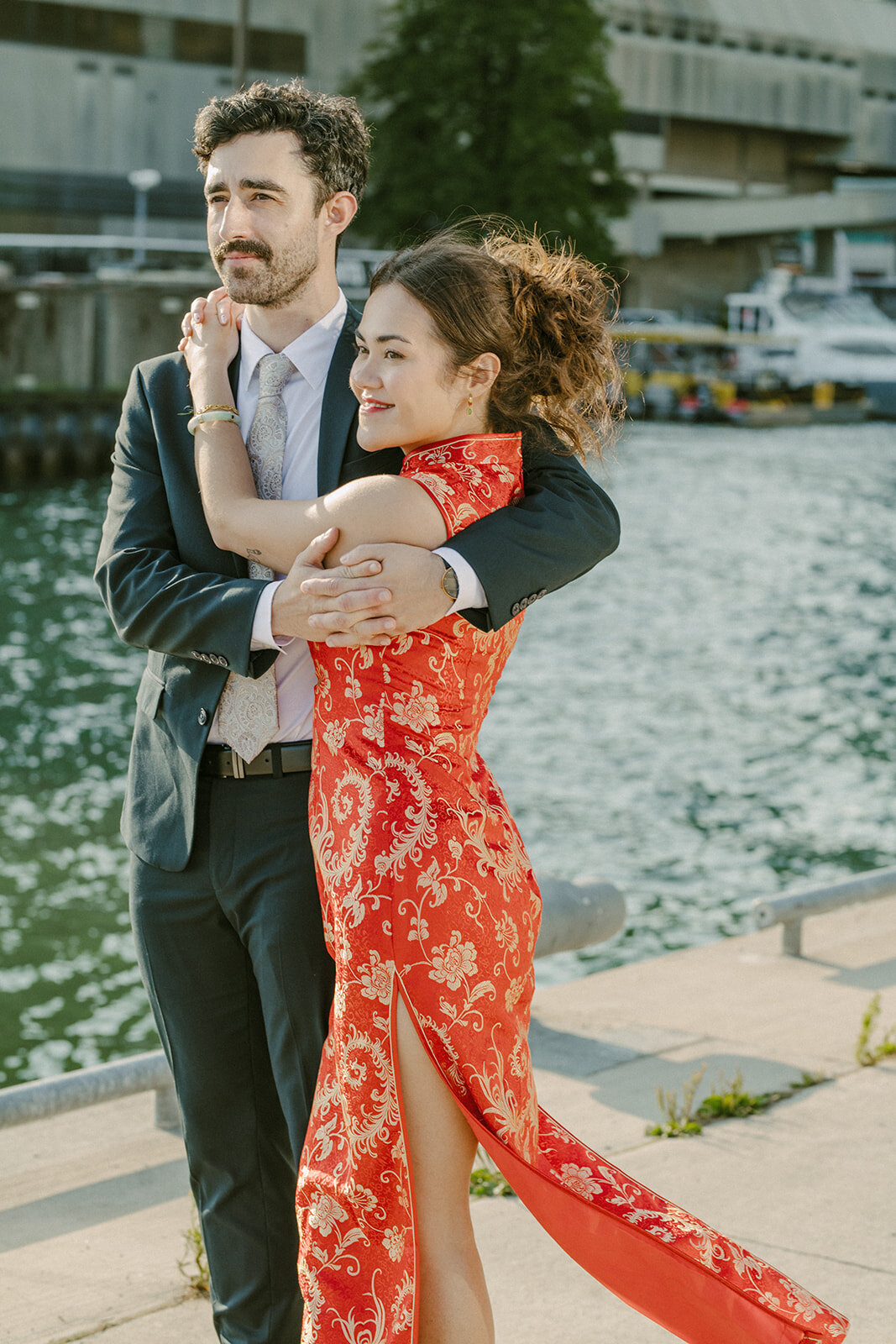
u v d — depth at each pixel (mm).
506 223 2020
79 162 42188
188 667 2012
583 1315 2529
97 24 41594
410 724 1802
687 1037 3801
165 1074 3211
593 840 8484
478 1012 1760
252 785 1999
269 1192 2135
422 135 37344
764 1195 2936
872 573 19484
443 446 1872
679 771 10117
